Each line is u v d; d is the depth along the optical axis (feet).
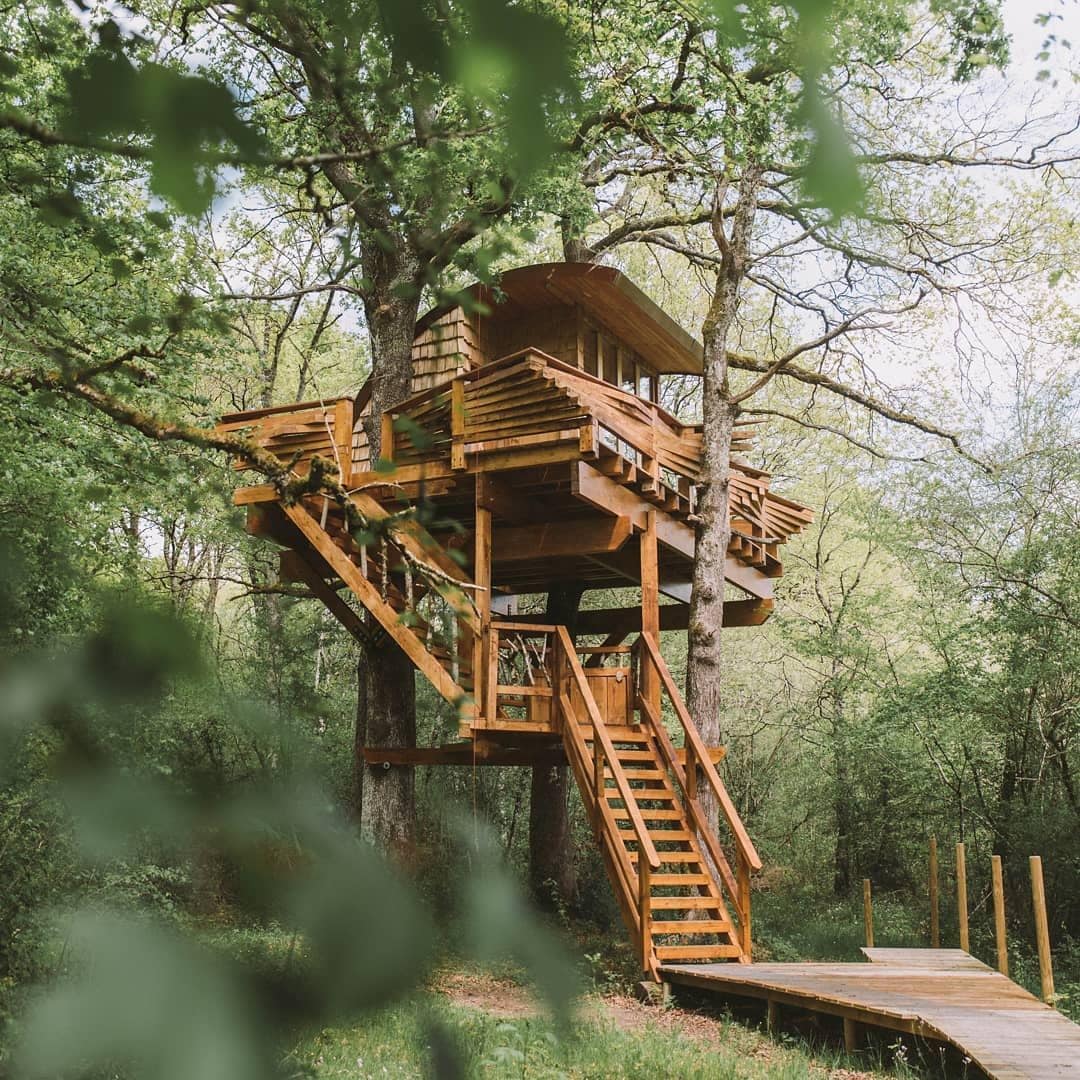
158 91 1.84
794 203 1.90
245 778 1.77
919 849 63.26
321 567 43.50
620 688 41.04
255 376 66.59
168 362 30.68
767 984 30.01
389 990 1.74
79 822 1.61
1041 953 32.09
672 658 69.36
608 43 34.73
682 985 33.76
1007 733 55.98
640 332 51.08
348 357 86.99
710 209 54.39
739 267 47.24
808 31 1.88
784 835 72.64
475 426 37.45
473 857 2.02
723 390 46.34
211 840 1.69
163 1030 1.56
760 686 75.82
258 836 1.72
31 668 1.67
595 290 46.29
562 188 37.88
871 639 67.72
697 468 46.03
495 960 1.90
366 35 2.06
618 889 35.91
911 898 64.18
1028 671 52.11
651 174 59.31
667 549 47.01
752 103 29.60
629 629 52.95
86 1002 1.53
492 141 1.92
